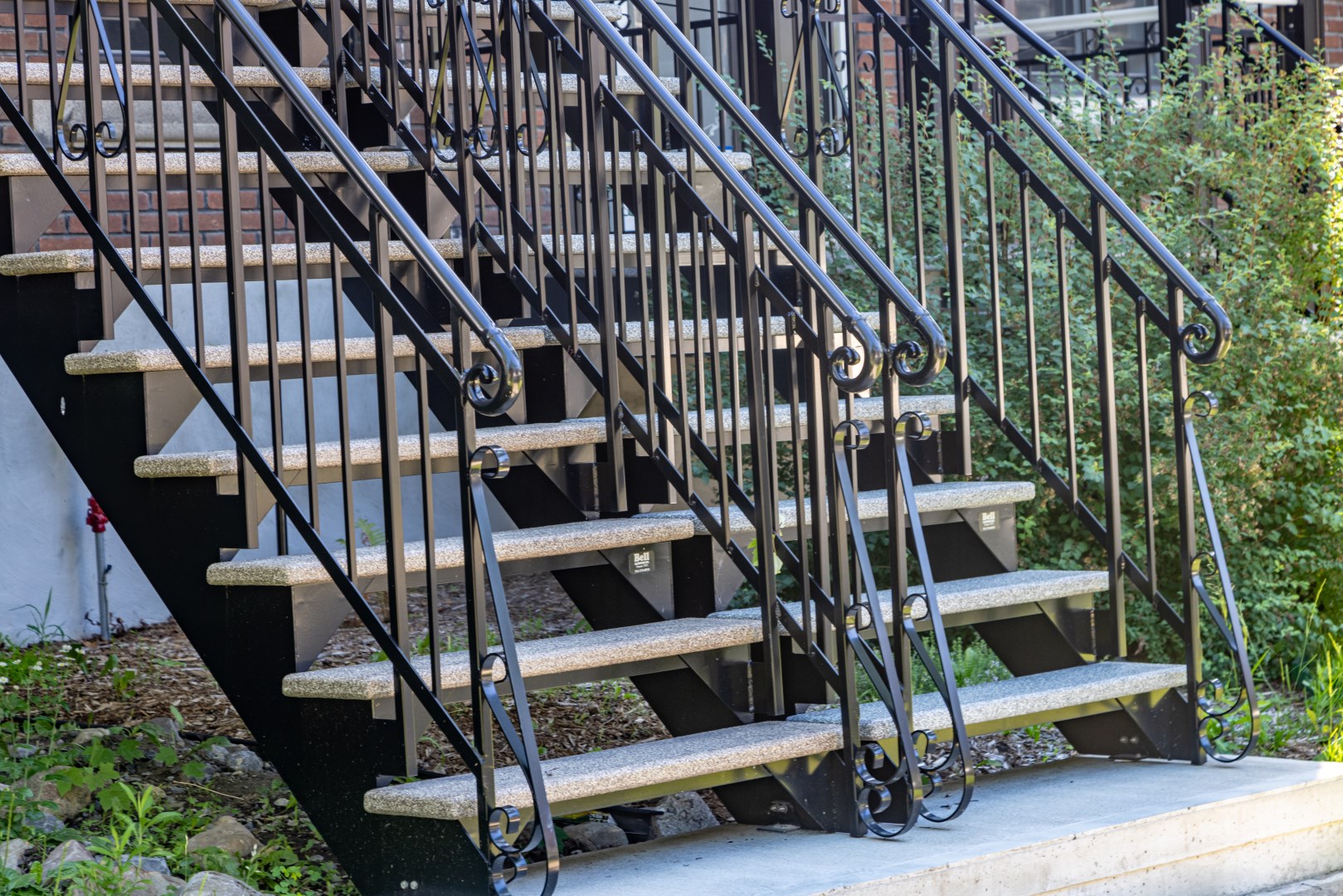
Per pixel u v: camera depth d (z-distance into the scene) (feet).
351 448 11.93
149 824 11.53
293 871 11.41
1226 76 21.07
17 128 12.78
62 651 19.69
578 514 13.28
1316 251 19.99
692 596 12.72
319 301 23.17
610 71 13.26
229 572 11.00
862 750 11.17
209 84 15.51
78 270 12.20
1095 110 20.62
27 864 11.09
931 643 17.89
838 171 20.52
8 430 20.52
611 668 11.21
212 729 15.46
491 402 9.40
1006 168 19.95
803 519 11.48
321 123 10.30
